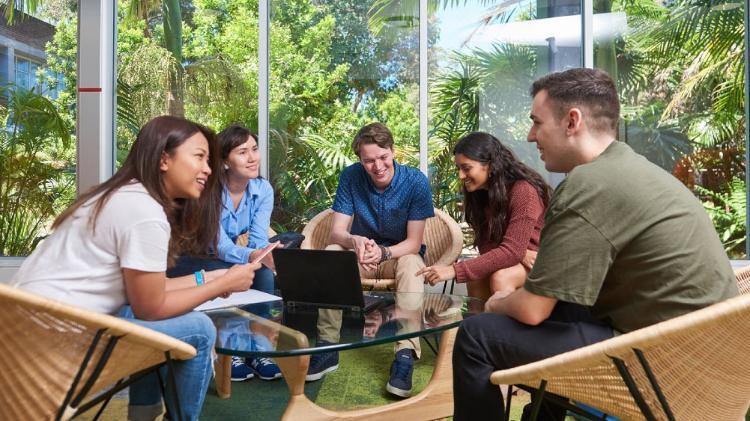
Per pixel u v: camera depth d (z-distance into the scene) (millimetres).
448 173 4035
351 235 2881
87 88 3982
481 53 4016
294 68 4082
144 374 1339
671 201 1289
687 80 3928
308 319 1910
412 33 4027
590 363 1116
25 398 1104
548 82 1492
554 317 1431
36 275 1450
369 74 4070
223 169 2854
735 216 3898
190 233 1833
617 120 1479
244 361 2662
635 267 1290
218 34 4098
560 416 1678
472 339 1466
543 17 3980
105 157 4043
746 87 3879
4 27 4109
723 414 1179
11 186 4074
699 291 1246
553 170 1536
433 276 2418
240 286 1718
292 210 4086
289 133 4105
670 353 1035
